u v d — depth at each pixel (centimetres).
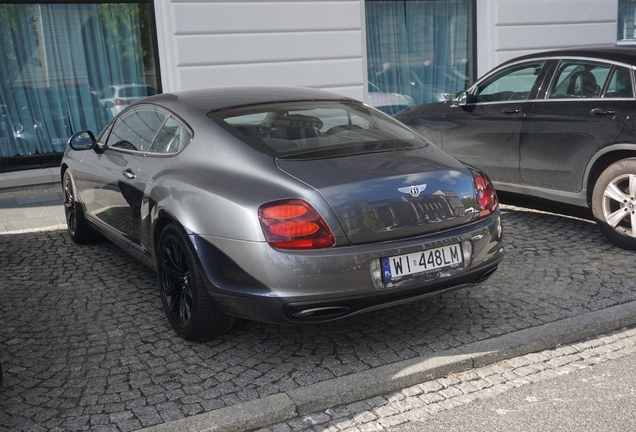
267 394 345
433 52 1210
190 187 396
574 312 438
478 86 692
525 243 591
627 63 562
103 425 319
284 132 416
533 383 356
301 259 349
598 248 568
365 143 414
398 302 370
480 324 425
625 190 560
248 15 988
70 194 628
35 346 413
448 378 364
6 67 923
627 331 418
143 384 360
